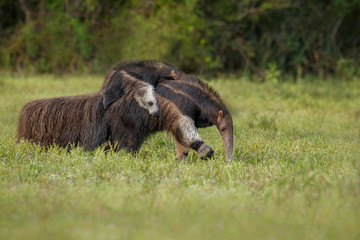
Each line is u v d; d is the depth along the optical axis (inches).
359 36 2970.0
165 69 935.0
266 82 2364.7
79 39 2610.7
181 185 741.9
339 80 2600.9
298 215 602.2
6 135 1065.5
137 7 2583.7
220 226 557.0
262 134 1246.3
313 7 2827.3
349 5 2765.7
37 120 977.5
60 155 907.4
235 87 2178.9
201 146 908.0
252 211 623.2
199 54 2571.4
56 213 585.9
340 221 576.4
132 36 2532.0
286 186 741.3
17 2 2842.0
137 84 923.4
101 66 2593.5
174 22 2495.1
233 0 2691.9
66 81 2188.7
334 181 745.0
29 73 2541.8
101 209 609.6
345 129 1419.8
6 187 700.7
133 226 552.1
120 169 834.8
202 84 943.0
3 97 1670.8
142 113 923.4
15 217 564.7
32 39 2640.3
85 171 803.4
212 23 2664.9
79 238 506.3
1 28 2854.3
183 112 909.8
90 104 964.0
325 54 2834.6
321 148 1081.4
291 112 1683.1
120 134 946.1
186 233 528.7
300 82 2406.5
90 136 960.3
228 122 928.9
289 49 2780.5
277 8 2721.5
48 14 2696.9
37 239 501.7
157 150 1026.1
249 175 831.1
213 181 786.8
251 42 2819.9
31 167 810.8
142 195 682.2
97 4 2588.6
